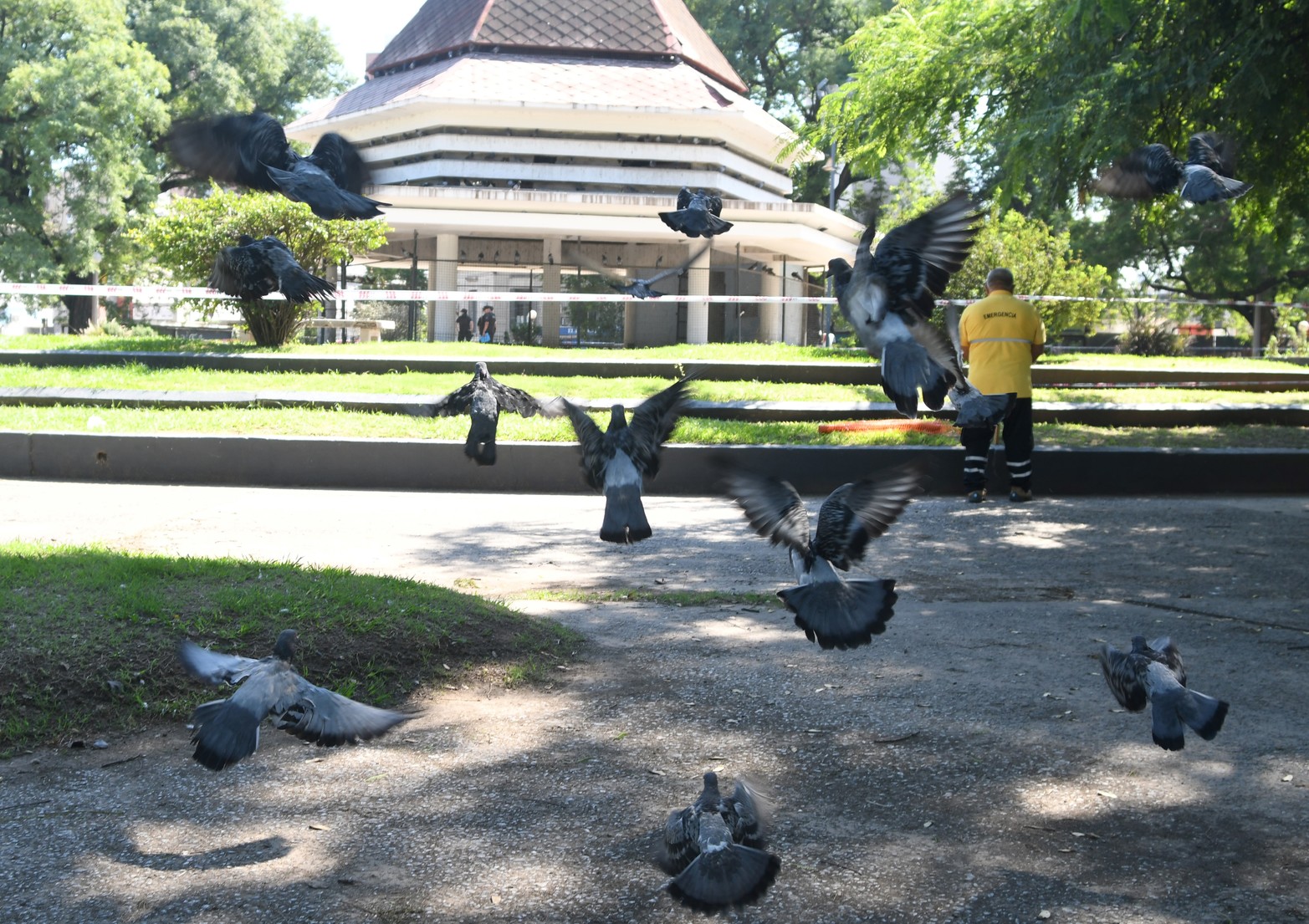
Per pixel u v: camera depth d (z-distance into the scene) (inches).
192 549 449.7
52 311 2235.5
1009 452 593.0
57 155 1702.8
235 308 1008.9
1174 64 534.9
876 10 2062.0
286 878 189.2
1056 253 1179.9
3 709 245.9
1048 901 182.9
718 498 614.2
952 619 354.0
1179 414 766.5
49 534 475.2
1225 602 380.2
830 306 1621.6
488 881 188.7
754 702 276.4
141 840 202.4
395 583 331.9
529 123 1412.4
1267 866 194.7
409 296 930.7
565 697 279.4
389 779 230.4
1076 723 261.4
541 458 629.9
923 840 204.1
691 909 123.4
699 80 1518.2
